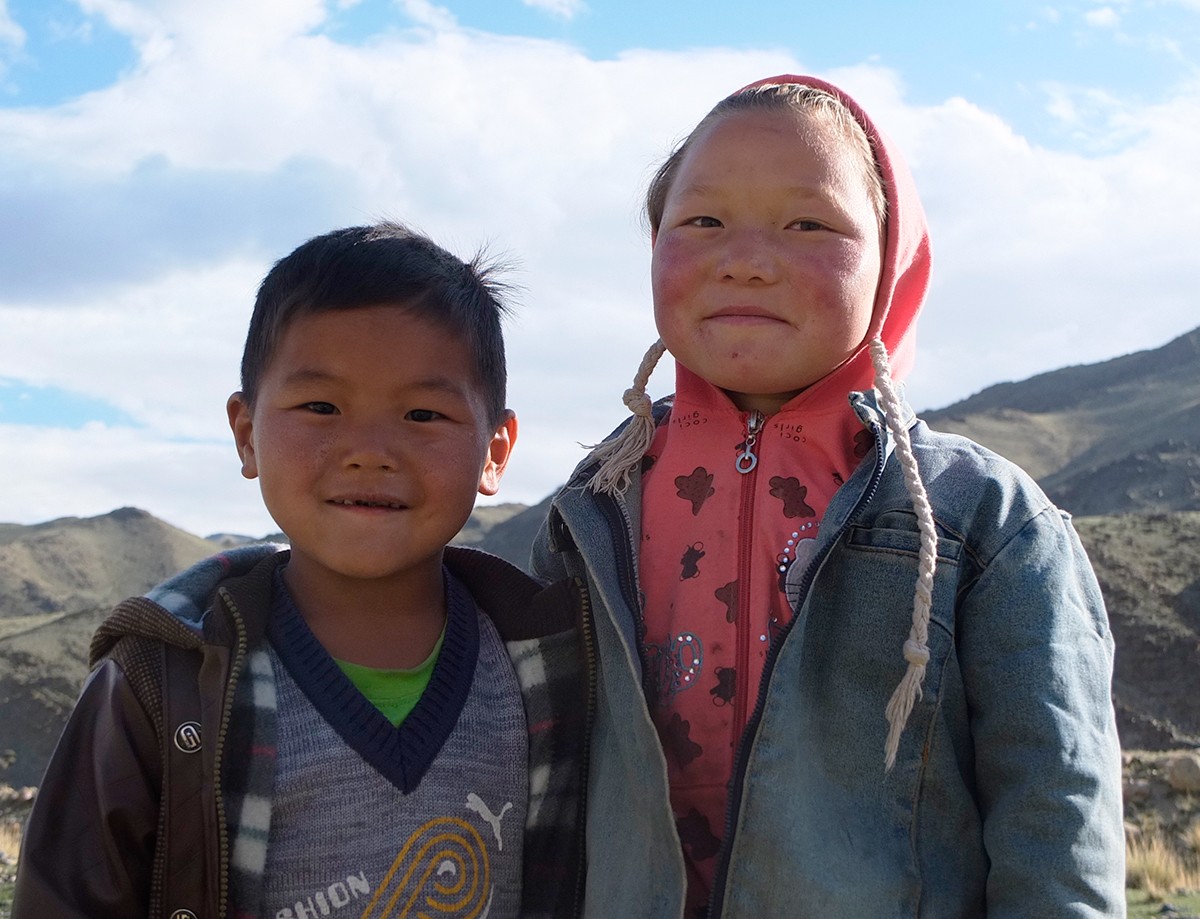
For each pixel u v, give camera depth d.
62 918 1.76
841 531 1.99
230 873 1.85
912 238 2.30
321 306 2.04
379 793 1.95
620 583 2.17
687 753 2.08
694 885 2.02
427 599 2.20
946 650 1.92
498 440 2.33
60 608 97.00
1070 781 1.79
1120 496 77.50
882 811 1.90
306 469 2.02
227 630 1.94
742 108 2.17
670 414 2.36
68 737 1.89
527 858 2.12
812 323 2.05
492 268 2.39
